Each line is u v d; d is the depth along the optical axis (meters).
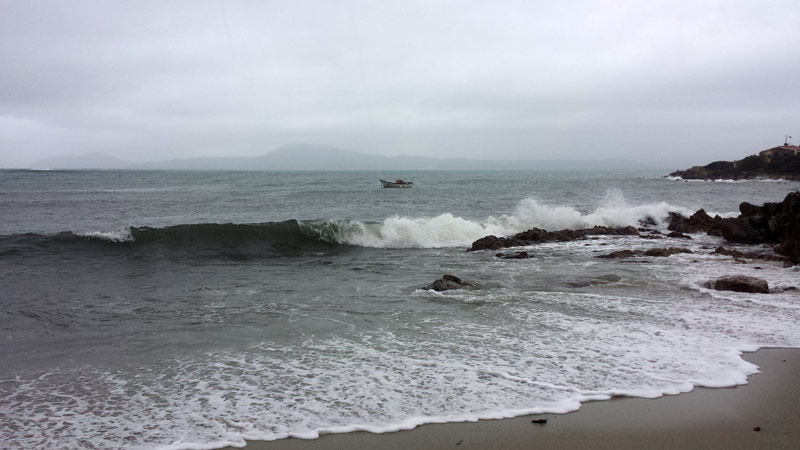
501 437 4.79
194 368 6.51
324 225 19.09
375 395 5.63
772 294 10.42
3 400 5.60
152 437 4.79
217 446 4.63
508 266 14.34
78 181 74.31
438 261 15.52
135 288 11.48
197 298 10.48
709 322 8.35
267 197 43.25
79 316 9.07
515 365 6.46
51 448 4.58
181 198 41.19
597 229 21.75
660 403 5.46
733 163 103.12
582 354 6.85
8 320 8.77
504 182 81.62
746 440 4.77
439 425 5.00
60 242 16.09
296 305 9.81
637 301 9.88
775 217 19.20
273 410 5.31
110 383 6.07
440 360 6.66
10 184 63.34
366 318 8.80
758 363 6.58
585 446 4.65
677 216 26.02
